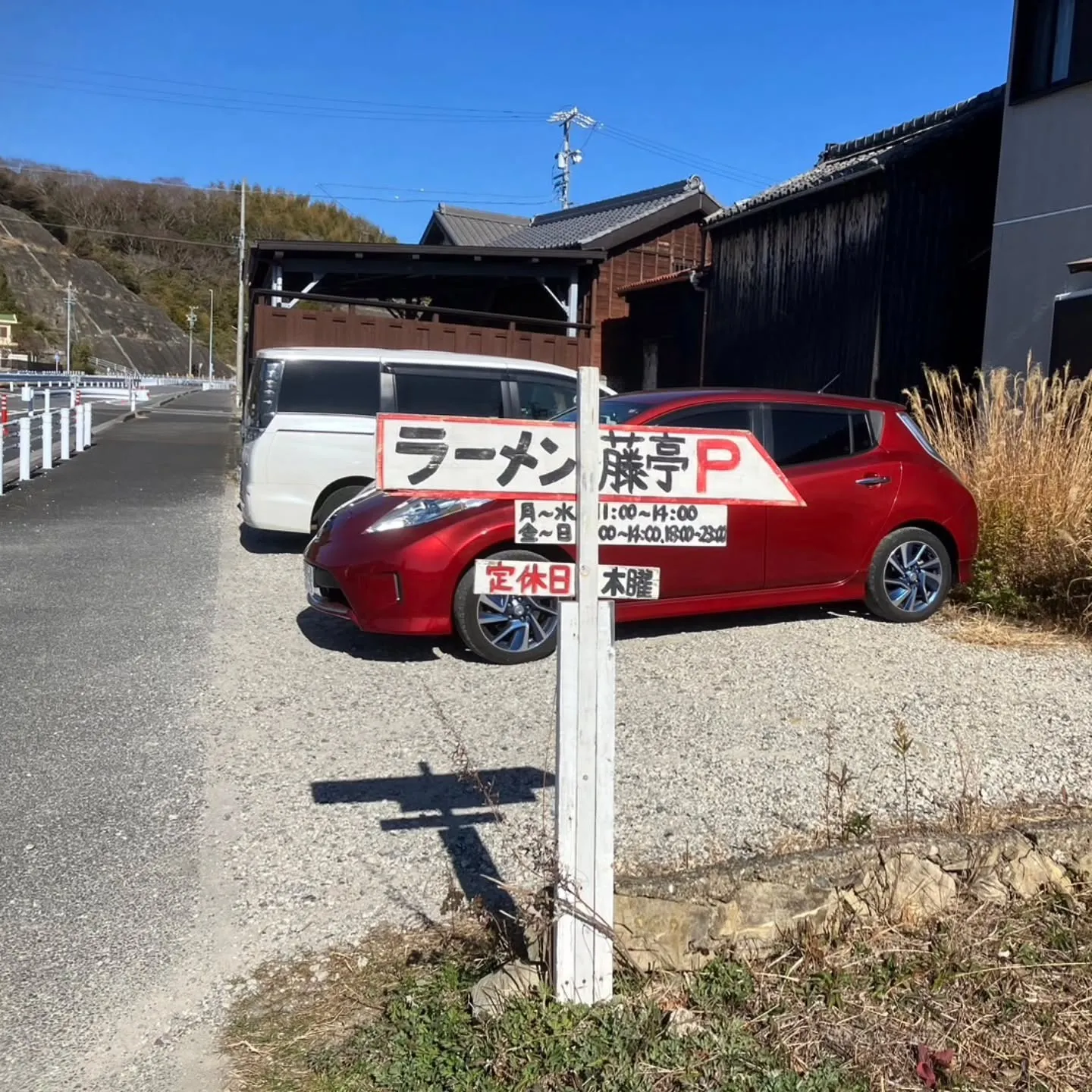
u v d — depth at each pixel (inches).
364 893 118.3
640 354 731.4
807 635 226.7
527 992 96.7
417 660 208.5
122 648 215.0
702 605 215.9
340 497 305.1
